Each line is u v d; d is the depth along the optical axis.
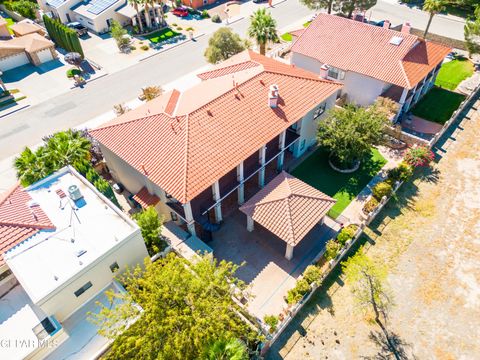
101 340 22.19
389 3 70.44
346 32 44.00
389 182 32.78
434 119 42.38
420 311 25.61
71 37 53.19
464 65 51.06
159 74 52.34
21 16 68.25
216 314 20.44
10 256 22.72
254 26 47.59
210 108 30.77
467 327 24.75
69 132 32.62
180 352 19.38
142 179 30.41
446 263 28.34
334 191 34.12
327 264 27.12
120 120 33.09
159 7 62.84
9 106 46.84
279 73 35.09
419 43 42.62
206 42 60.00
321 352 23.67
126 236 23.75
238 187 31.25
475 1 63.25
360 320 25.17
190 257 27.11
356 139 33.00
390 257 28.80
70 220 25.27
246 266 28.19
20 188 27.25
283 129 31.34
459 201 32.97
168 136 29.27
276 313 25.30
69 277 21.47
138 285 22.91
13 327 21.42
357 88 42.66
